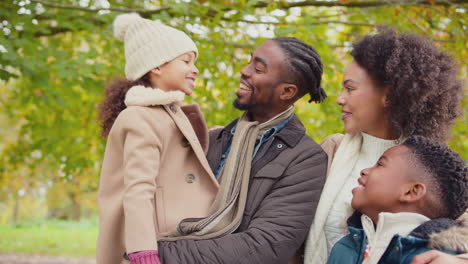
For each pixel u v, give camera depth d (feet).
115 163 6.50
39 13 15.48
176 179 6.53
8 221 92.94
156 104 6.56
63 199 69.82
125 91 7.06
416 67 6.11
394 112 6.24
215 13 15.11
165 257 5.83
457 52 13.83
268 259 5.98
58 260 33.58
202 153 6.72
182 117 6.86
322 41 14.80
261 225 6.13
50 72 15.55
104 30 15.80
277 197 6.37
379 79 6.28
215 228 6.09
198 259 5.81
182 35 7.11
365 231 5.67
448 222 5.18
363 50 6.44
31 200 74.33
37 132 19.90
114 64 15.67
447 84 6.23
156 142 6.20
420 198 5.43
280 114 6.94
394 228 5.40
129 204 5.83
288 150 6.70
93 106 19.61
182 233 6.12
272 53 6.88
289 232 6.15
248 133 6.76
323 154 6.84
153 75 7.01
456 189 5.41
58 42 18.97
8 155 23.22
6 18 14.71
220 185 6.55
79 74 14.92
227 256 5.84
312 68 6.98
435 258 4.77
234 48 16.28
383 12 15.65
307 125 15.78
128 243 5.72
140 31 7.04
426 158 5.54
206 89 16.38
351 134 6.75
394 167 5.59
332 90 15.69
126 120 6.32
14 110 24.43
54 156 20.58
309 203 6.40
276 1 13.87
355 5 14.90
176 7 13.42
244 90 6.97
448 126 6.48
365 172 5.86
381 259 5.24
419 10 15.39
